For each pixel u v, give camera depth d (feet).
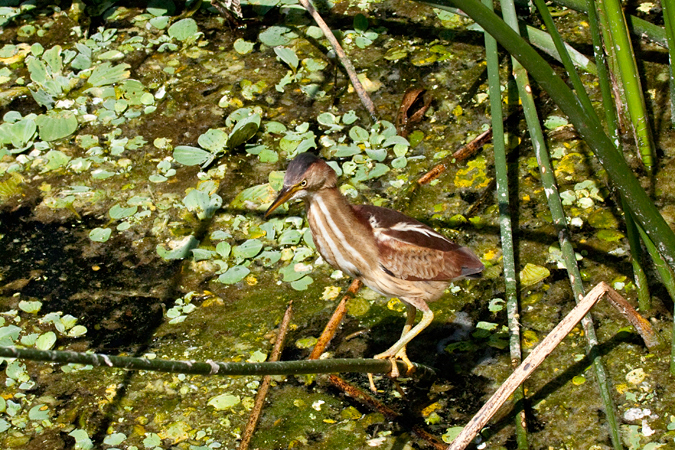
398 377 28.96
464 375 28.78
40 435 27.50
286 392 28.86
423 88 41.16
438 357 29.63
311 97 41.75
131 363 16.89
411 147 38.50
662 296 30.01
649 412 26.30
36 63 44.24
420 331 28.07
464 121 39.40
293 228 35.53
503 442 26.27
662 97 37.76
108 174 38.22
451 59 42.91
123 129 40.68
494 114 31.07
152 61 44.70
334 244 28.78
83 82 43.57
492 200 35.47
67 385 29.48
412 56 43.39
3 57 45.65
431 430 26.94
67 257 34.71
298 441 26.89
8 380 29.58
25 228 36.11
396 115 40.06
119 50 45.42
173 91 42.63
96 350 30.68
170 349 30.58
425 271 28.35
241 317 31.76
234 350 30.27
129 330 31.53
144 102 41.98
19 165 39.06
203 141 39.22
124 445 27.07
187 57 44.83
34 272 34.14
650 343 28.12
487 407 22.21
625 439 25.59
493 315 30.91
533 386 27.91
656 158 34.96
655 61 39.70
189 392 29.07
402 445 26.45
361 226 28.63
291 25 46.42
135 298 32.91
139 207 36.76
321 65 43.47
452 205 35.40
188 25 46.39
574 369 28.22
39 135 40.29
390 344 30.42
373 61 43.42
